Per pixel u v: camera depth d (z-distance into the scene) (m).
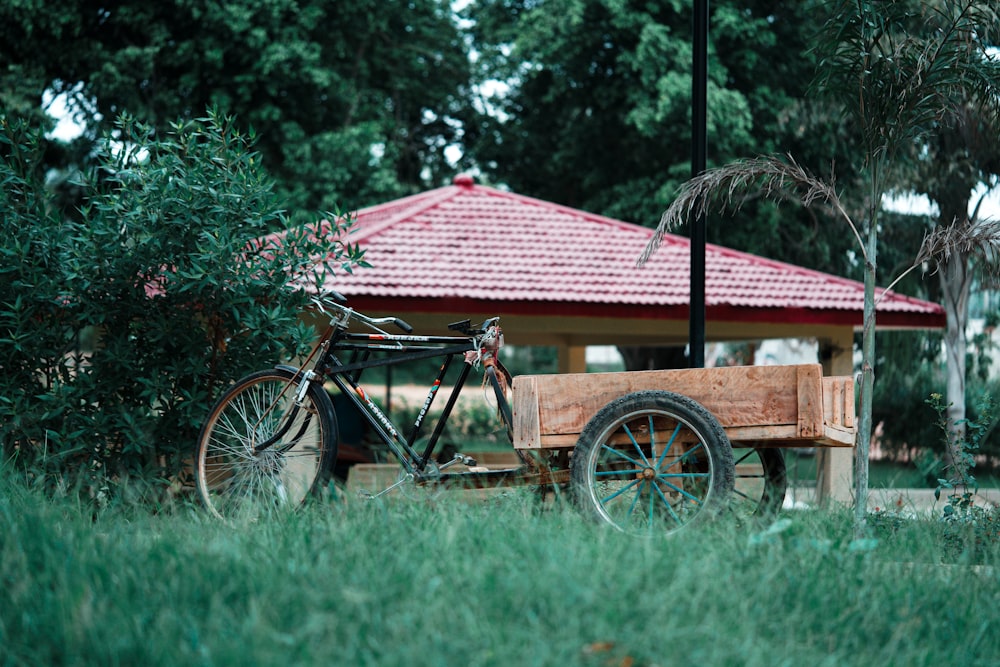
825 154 16.36
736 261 10.95
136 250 6.59
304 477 5.98
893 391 15.80
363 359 5.70
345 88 18.41
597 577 3.50
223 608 3.33
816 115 15.08
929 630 3.66
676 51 16.73
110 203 6.62
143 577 3.60
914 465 15.08
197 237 6.71
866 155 5.86
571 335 13.89
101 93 16.89
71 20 16.80
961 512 6.14
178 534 4.50
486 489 5.27
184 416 6.61
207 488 5.67
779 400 4.78
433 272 9.38
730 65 17.56
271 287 6.74
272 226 7.41
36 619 3.27
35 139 6.89
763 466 5.68
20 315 6.48
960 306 12.31
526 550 3.84
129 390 6.86
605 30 17.70
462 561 3.80
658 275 10.12
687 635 3.20
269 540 4.14
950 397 12.38
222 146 6.86
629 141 17.89
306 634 3.12
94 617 3.20
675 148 17.61
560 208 11.98
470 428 18.70
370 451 9.90
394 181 18.11
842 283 10.70
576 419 4.99
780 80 17.97
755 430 4.81
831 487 9.65
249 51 17.42
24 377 6.69
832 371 10.70
